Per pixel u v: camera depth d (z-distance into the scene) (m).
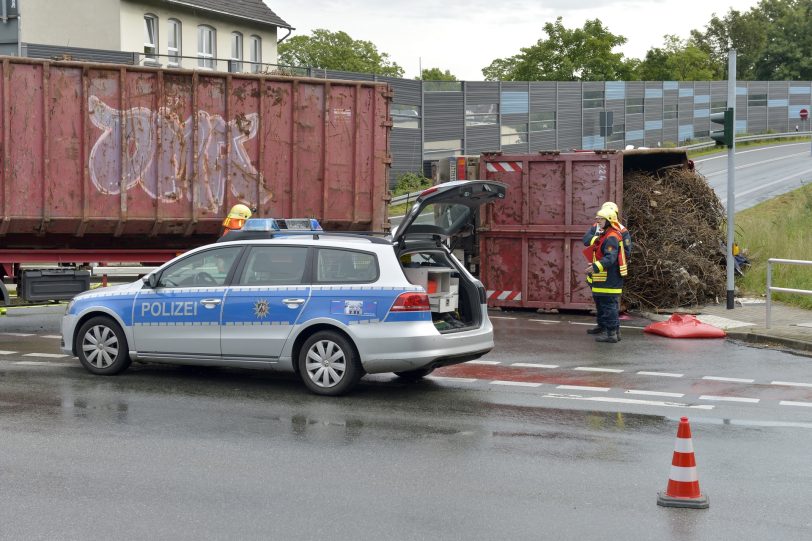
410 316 9.67
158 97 14.50
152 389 10.16
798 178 39.50
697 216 18.09
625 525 5.98
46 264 14.75
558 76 75.06
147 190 14.54
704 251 17.78
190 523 5.97
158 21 35.81
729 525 6.00
